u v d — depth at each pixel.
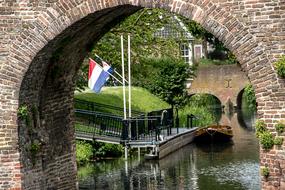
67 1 18.88
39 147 21.00
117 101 45.62
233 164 32.59
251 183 27.78
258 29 17.03
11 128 19.56
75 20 18.88
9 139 19.58
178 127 42.50
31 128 20.77
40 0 19.08
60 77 22.27
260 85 17.08
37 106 21.23
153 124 36.38
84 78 40.22
